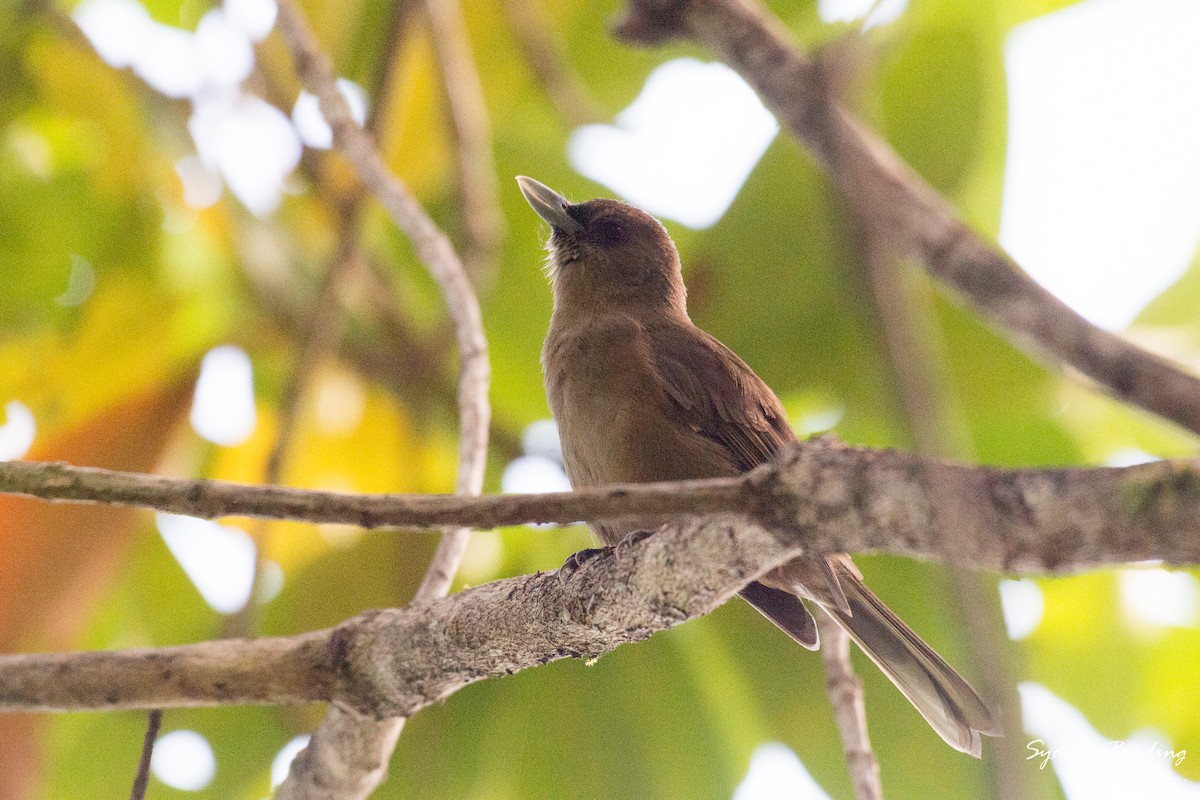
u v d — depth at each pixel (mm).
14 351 11578
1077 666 11734
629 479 9875
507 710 11062
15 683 6742
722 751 11141
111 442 11500
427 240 8547
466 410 8133
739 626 11000
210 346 12000
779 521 4980
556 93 10711
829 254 10773
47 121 12062
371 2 12242
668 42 5902
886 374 3410
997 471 4512
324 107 8852
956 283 3945
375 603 11633
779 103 4984
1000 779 3043
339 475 12422
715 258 11055
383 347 11812
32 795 10297
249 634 8992
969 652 3209
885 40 9133
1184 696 11648
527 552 11312
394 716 7109
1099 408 10977
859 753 7605
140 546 12234
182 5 12422
